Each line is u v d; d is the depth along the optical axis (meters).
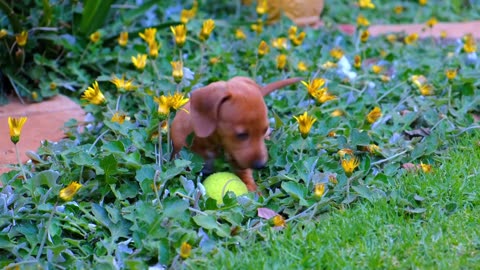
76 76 5.33
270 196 3.65
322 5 6.92
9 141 4.49
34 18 5.31
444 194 3.72
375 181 3.83
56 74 5.34
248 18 6.88
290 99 4.85
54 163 3.91
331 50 5.69
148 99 4.36
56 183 3.72
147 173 3.63
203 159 3.79
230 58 5.51
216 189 3.65
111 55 5.36
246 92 3.60
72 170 3.86
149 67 5.24
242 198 3.55
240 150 3.62
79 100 5.18
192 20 5.99
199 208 3.55
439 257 3.16
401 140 4.26
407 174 3.93
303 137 3.82
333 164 3.94
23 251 3.32
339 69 5.29
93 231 3.45
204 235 3.30
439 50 6.16
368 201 3.68
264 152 3.64
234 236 3.35
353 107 4.81
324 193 3.68
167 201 3.39
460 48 5.84
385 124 4.68
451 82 4.80
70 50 5.39
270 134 4.20
